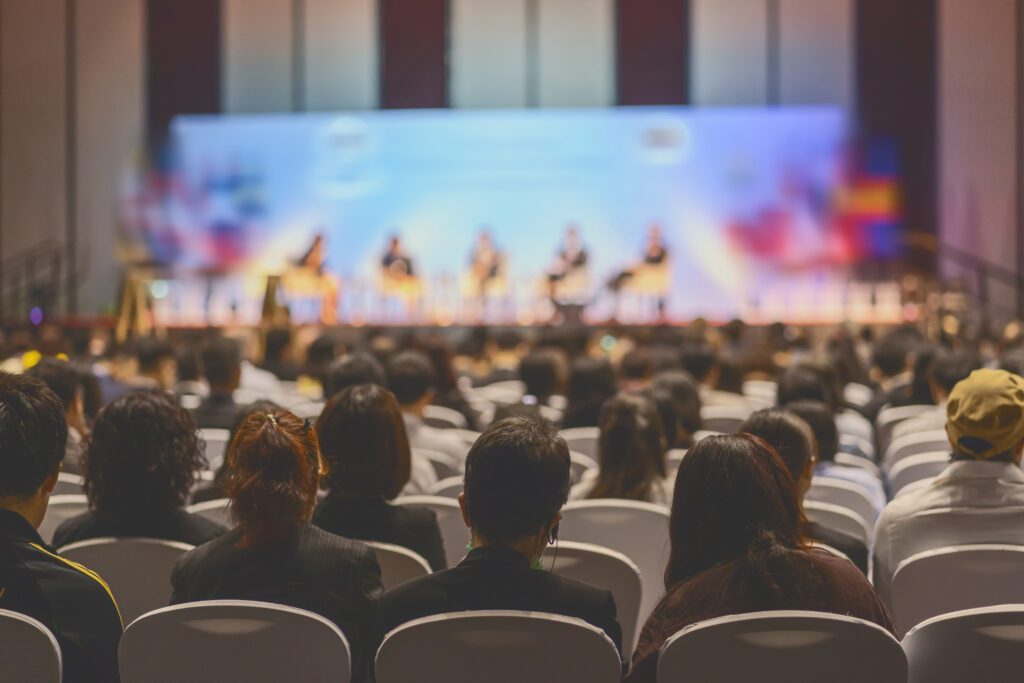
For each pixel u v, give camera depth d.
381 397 3.65
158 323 15.11
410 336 8.47
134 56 19.38
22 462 2.72
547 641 2.46
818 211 18.02
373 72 19.56
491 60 19.42
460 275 18.39
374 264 18.58
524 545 2.68
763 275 18.03
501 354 10.88
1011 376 3.58
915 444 5.63
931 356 7.16
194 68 19.73
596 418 6.37
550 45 19.34
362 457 3.58
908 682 2.60
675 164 18.14
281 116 18.78
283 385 9.07
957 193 18.11
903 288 15.92
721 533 2.61
